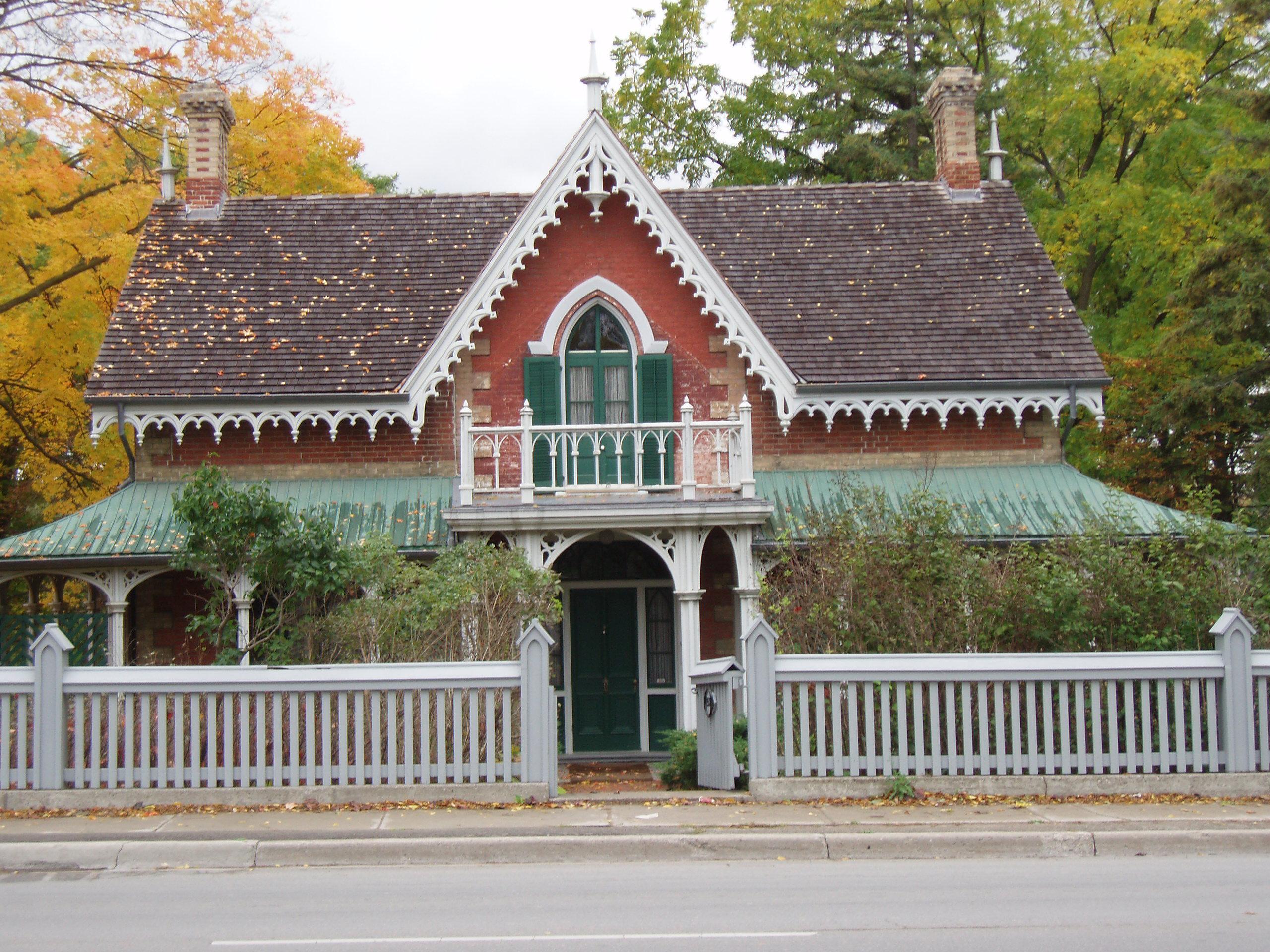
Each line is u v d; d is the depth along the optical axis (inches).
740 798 478.0
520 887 367.6
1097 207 1182.3
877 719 494.6
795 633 547.2
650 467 773.3
